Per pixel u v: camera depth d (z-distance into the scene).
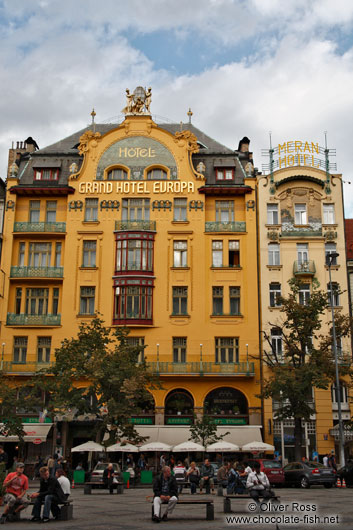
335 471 32.91
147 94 50.78
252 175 48.22
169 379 43.44
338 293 40.28
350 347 43.62
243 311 45.25
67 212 47.16
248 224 46.91
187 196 47.41
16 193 47.69
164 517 17.28
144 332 44.69
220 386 43.44
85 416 39.78
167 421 42.88
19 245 47.12
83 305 45.62
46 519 16.75
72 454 42.97
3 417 36.62
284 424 42.84
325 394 43.03
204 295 45.38
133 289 45.25
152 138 48.66
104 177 47.94
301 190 47.56
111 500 24.19
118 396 35.84
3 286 45.66
